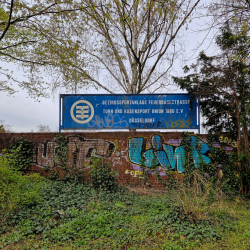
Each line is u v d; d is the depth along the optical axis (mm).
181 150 9336
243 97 7961
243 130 8094
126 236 4656
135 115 9977
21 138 9438
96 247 4336
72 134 9562
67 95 10148
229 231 5027
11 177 5895
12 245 4352
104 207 6191
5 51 12141
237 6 7059
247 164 8047
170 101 9977
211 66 8672
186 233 4766
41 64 10453
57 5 8969
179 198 6078
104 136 9500
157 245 4371
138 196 7859
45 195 6949
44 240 4523
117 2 9586
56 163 9391
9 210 5410
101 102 10078
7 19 9109
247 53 7469
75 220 5227
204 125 9547
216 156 9125
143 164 9281
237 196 8055
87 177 9242
